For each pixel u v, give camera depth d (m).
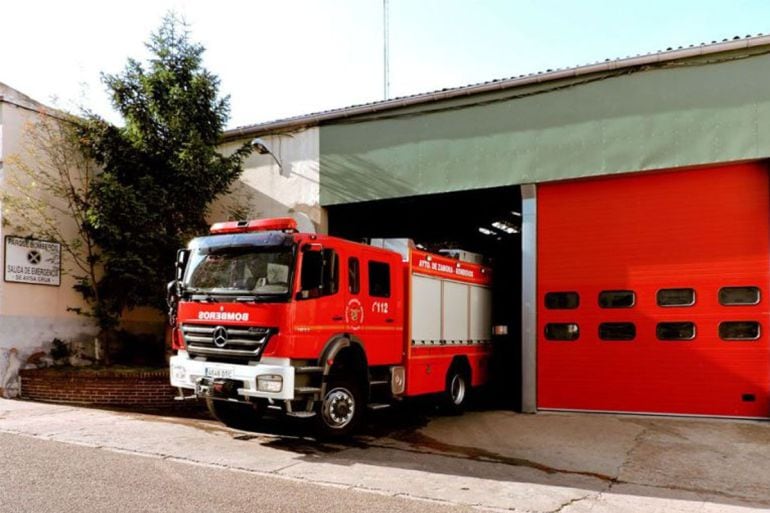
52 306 13.31
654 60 11.33
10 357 12.49
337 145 14.33
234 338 8.78
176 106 13.79
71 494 5.94
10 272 12.55
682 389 11.15
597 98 11.83
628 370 11.55
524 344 12.27
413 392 10.76
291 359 8.48
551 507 6.32
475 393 14.99
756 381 10.70
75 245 13.45
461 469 7.83
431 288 11.54
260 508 5.80
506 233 20.31
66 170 13.41
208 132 14.30
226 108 14.55
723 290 10.99
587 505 6.44
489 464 8.16
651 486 7.25
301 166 14.73
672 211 11.42
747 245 10.88
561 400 11.98
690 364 11.12
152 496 6.01
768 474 7.78
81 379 12.14
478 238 21.22
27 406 11.55
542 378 12.14
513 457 8.59
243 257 9.05
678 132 11.22
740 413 10.77
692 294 11.20
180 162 13.60
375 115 13.89
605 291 11.82
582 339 11.91
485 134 12.73
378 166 13.81
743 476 7.70
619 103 11.67
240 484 6.66
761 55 10.76
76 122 13.44
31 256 12.95
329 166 14.39
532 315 12.21
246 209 15.16
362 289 9.73
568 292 12.09
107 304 13.79
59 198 13.55
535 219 12.30
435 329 11.57
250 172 15.39
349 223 17.34
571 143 11.99
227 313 8.88
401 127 13.60
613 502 6.57
